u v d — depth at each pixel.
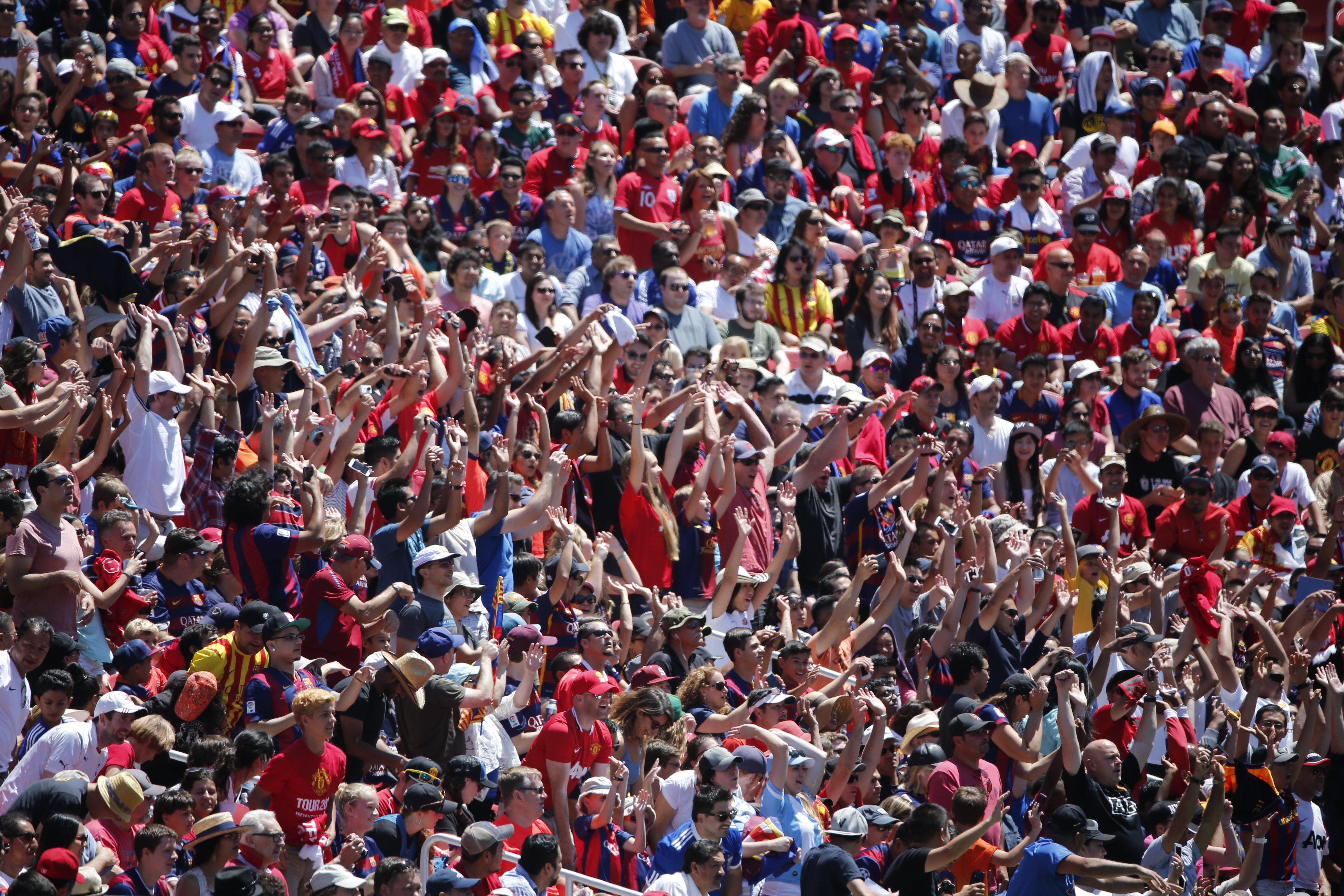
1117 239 68.31
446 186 59.47
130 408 38.91
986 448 56.25
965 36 74.88
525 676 35.62
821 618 44.00
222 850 26.86
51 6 59.12
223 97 57.00
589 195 60.44
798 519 48.78
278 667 31.61
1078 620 50.47
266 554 35.16
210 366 43.62
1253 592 54.72
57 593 32.84
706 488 46.31
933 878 32.69
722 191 62.41
